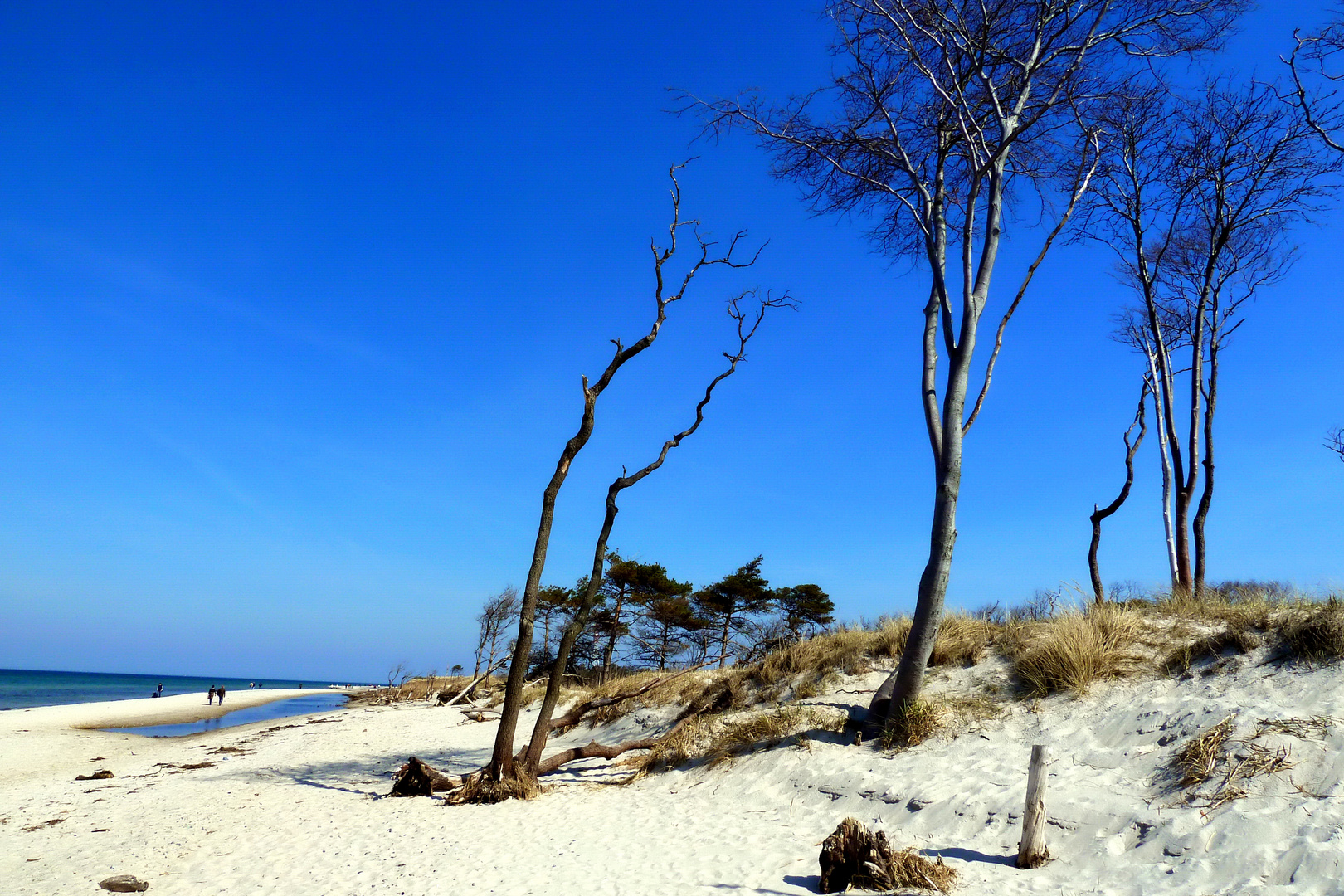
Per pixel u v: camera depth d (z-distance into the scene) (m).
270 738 23.56
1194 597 11.26
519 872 7.20
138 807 11.98
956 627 11.59
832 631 14.48
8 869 8.61
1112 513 14.10
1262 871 4.75
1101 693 8.35
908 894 5.40
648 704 16.12
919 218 11.04
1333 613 7.46
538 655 36.75
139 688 97.88
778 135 11.94
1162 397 15.13
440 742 19.55
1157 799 6.03
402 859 7.97
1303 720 6.14
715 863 6.90
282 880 7.65
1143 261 14.38
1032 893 5.22
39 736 25.02
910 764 8.33
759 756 10.05
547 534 11.71
